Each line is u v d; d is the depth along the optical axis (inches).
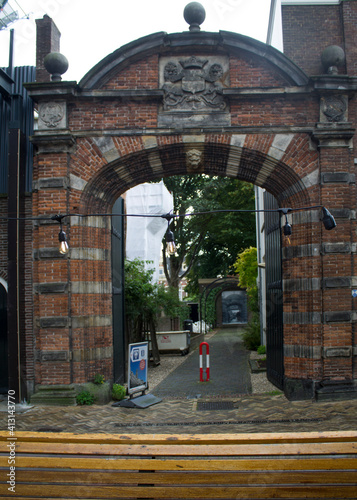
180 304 673.6
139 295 551.8
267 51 373.1
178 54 384.2
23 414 328.2
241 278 759.1
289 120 375.9
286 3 417.7
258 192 720.3
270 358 432.8
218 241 1074.7
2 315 397.4
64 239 315.3
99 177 379.2
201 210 927.0
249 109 377.7
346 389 352.8
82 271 368.5
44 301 362.3
